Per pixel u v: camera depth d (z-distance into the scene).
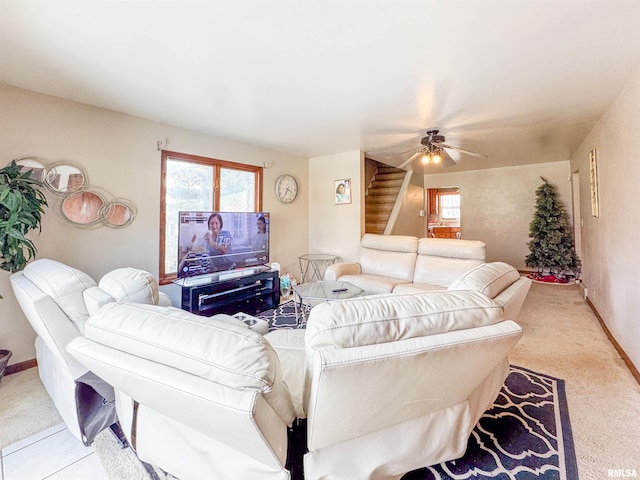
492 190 6.34
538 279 5.53
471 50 1.87
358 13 1.52
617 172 2.61
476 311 1.13
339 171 4.66
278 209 4.53
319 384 0.86
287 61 1.98
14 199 1.94
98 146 2.75
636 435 1.58
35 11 1.48
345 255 4.63
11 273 2.27
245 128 3.39
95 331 1.10
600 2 1.45
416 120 3.13
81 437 1.51
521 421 1.71
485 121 3.19
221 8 1.47
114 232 2.87
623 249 2.47
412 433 1.14
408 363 0.92
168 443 1.16
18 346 2.37
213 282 3.11
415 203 6.55
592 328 3.15
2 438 1.61
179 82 2.28
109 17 1.53
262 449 0.90
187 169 3.48
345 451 1.04
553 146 4.37
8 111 2.29
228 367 0.85
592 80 2.28
